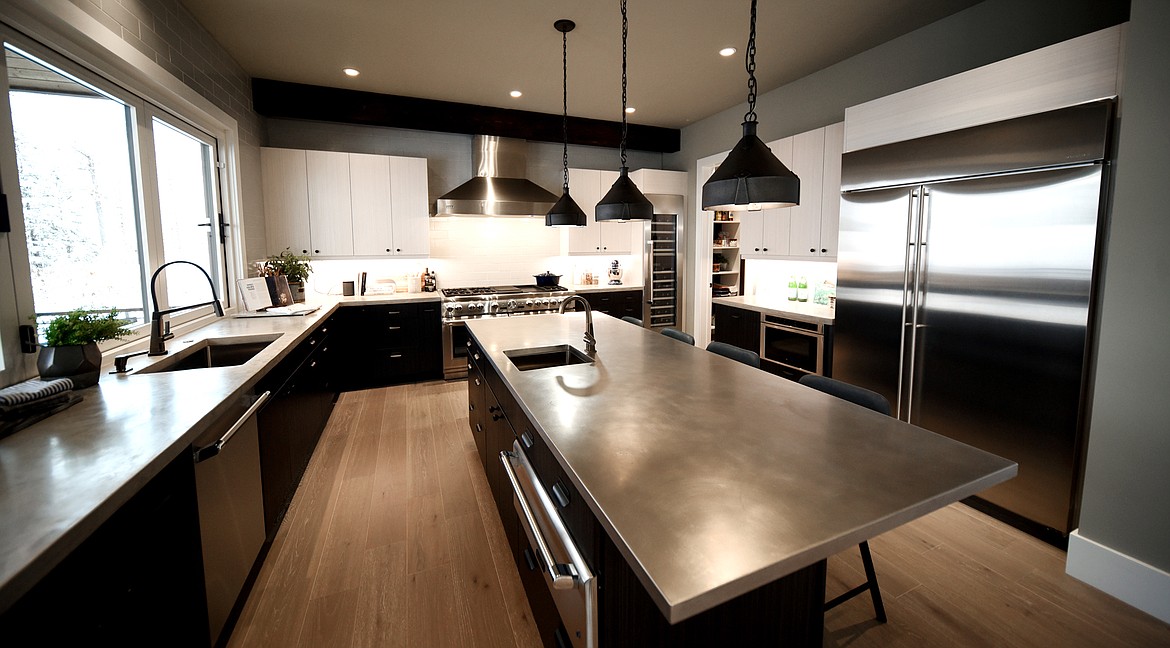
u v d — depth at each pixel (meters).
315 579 2.08
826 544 0.92
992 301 2.46
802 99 4.23
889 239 2.94
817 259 3.85
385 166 4.88
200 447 1.54
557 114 5.38
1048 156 2.21
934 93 2.73
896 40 3.41
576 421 1.55
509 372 2.15
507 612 1.91
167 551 1.38
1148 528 1.85
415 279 5.37
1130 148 1.82
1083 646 1.72
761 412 1.64
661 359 2.40
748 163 1.65
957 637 1.77
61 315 1.91
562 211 3.19
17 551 0.85
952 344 2.66
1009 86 2.40
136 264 2.51
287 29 3.25
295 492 2.80
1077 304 2.16
